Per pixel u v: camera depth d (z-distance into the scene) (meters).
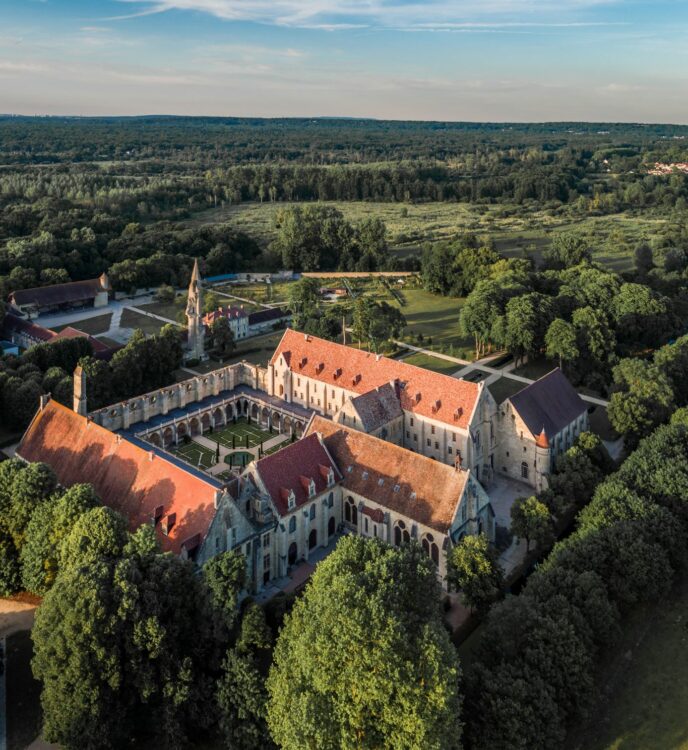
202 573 93.44
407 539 110.06
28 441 125.69
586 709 80.56
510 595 87.94
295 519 110.50
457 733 68.50
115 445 113.12
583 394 184.62
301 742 64.38
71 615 73.69
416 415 142.25
